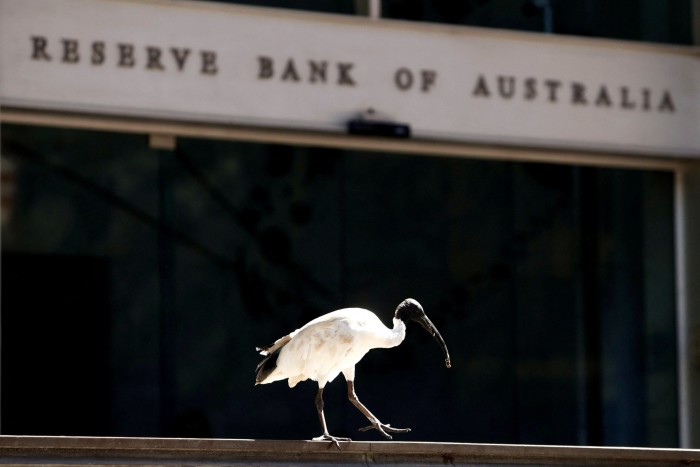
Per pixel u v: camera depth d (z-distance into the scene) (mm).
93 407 18891
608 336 21391
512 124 20734
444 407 20391
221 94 19391
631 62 21391
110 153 19172
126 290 19141
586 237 21359
